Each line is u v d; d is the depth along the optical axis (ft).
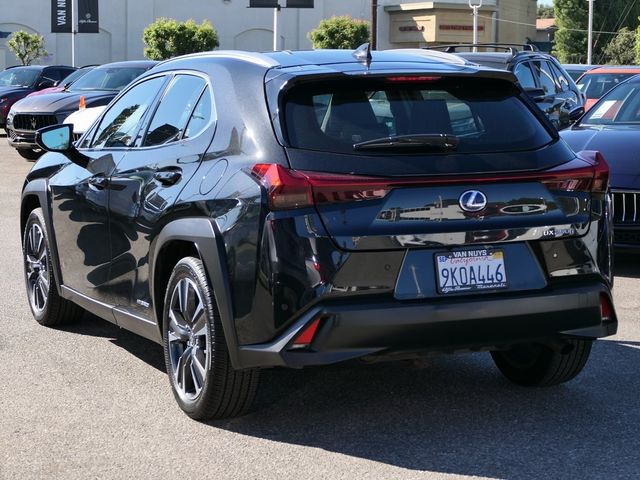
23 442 15.20
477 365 19.39
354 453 14.69
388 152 14.53
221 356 15.11
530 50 46.01
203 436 15.44
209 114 16.47
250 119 15.30
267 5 130.41
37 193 21.89
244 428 15.80
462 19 213.05
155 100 18.57
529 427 15.78
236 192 14.74
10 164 63.41
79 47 186.09
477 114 15.62
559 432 15.55
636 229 26.84
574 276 15.20
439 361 19.66
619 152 27.91
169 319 16.57
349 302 14.05
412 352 14.35
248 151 15.05
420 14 210.59
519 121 15.75
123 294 18.38
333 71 15.30
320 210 14.01
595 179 15.38
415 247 14.25
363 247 14.02
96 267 19.43
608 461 14.30
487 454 14.58
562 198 15.08
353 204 14.07
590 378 18.49
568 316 15.05
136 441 15.21
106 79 63.16
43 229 22.13
